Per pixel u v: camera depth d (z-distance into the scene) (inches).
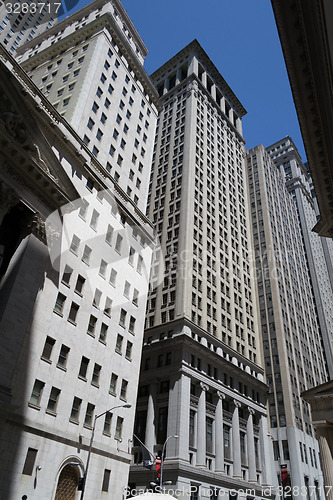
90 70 1935.3
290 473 2642.7
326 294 5012.3
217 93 4483.3
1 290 1070.4
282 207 4781.0
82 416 1229.7
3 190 1094.4
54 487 1063.0
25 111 1165.1
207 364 2329.0
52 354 1179.3
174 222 2849.4
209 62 4461.1
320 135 651.5
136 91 2314.2
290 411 2888.8
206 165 3385.8
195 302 2469.2
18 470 981.8
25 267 1115.3
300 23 526.0
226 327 2689.5
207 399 2249.0
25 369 1068.5
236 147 4271.7
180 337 2199.8
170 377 2142.0
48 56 2358.5
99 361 1358.3
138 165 2074.3
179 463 1833.2
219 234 3107.8
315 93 594.9
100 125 1849.2
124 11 2650.1
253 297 3253.0
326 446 1042.1
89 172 1488.7
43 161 1219.9
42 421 1088.8
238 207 3683.6
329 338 4355.3
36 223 1173.7
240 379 2581.2
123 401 1429.6
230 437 2303.2
